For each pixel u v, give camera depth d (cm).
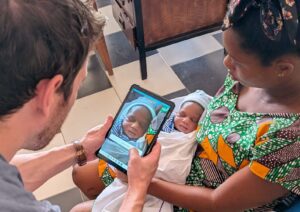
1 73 58
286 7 74
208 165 112
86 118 197
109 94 208
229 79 114
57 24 58
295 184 91
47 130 73
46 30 58
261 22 77
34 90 62
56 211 72
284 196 98
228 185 97
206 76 210
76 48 62
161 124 104
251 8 79
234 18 81
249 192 95
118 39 240
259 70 86
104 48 206
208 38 231
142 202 96
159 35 200
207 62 217
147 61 222
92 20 65
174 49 227
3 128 65
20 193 61
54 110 69
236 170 104
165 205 114
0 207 58
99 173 130
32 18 57
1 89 59
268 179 90
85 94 209
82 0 65
